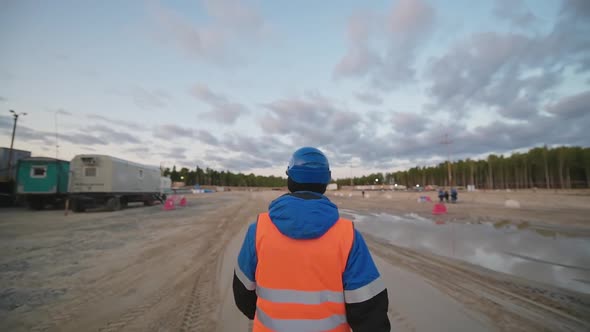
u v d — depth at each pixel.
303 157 1.25
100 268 5.75
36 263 6.11
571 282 4.99
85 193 17.38
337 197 44.22
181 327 3.34
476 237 9.45
